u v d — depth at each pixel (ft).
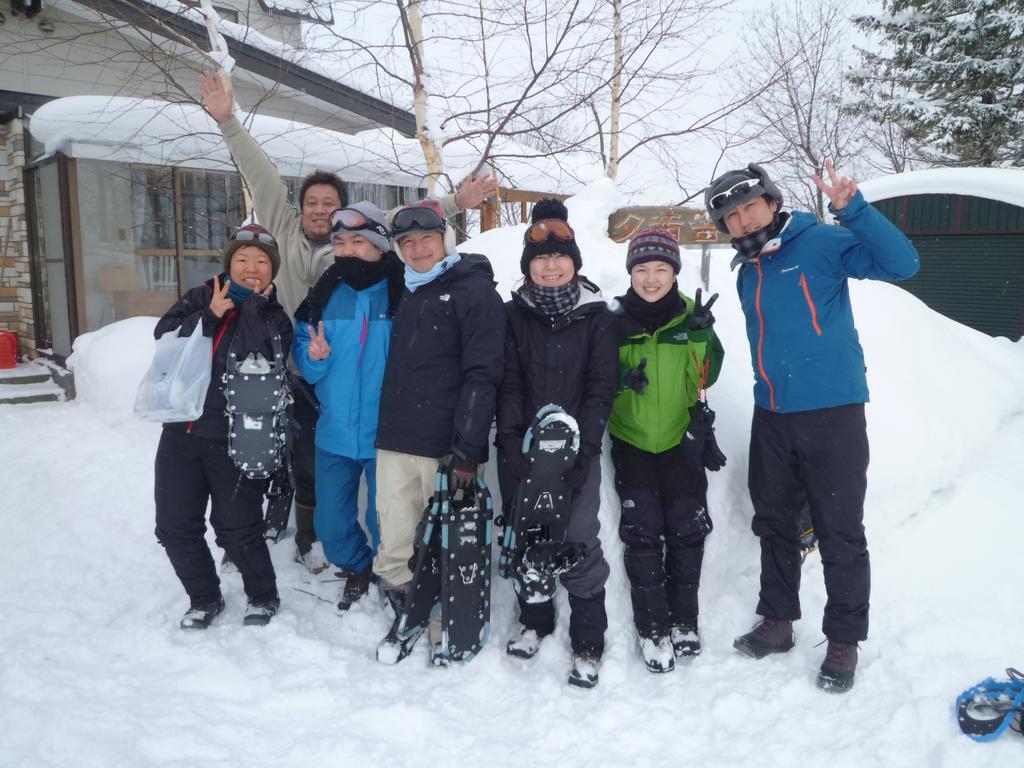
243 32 21.25
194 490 9.26
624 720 7.75
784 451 8.55
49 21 24.29
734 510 10.05
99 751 7.06
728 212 8.38
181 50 22.27
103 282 22.47
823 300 8.11
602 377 8.57
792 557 8.83
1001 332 30.09
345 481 9.62
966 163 53.72
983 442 12.74
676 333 8.81
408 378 8.63
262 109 27.99
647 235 8.79
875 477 10.78
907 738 7.25
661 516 9.00
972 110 50.39
